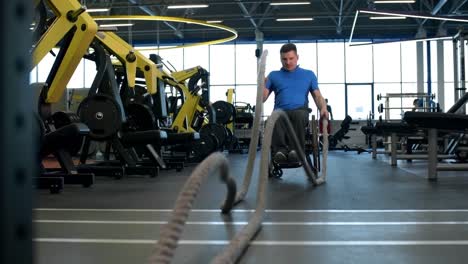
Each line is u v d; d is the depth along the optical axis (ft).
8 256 1.35
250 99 56.44
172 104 29.17
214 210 9.16
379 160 27.04
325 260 5.44
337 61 56.13
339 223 7.72
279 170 16.11
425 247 6.06
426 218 8.17
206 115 32.86
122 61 19.10
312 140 17.67
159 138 18.02
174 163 21.53
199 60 57.11
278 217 8.30
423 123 14.56
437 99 51.78
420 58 53.06
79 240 6.57
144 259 5.57
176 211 3.47
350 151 41.57
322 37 55.47
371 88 55.67
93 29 15.21
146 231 7.20
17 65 1.38
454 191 12.10
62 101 35.14
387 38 55.01
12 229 1.36
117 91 17.28
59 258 5.63
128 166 18.06
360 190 12.46
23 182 1.39
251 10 48.32
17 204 1.37
